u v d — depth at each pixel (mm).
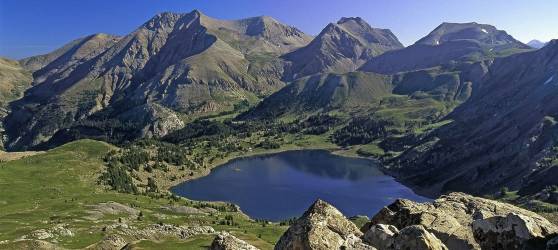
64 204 186625
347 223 33781
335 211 34562
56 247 95000
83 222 149625
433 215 38250
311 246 30562
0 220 151250
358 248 30266
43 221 150750
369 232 32719
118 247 101562
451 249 33688
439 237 34906
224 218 194750
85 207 178875
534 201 194375
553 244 30250
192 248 96000
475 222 35062
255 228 168375
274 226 179625
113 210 179750
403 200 43656
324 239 31125
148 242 99438
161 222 159250
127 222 155500
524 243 32219
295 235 32094
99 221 153875
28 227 136875
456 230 35312
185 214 198375
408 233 30656
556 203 188500
